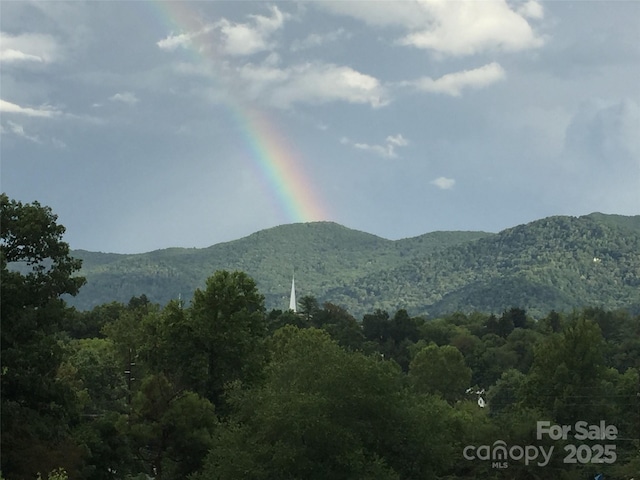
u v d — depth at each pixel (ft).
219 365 280.51
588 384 341.41
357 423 191.62
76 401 200.64
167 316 282.15
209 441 234.17
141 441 233.76
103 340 489.26
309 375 197.98
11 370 181.47
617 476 302.45
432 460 200.13
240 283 288.10
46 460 177.47
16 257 195.72
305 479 181.16
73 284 197.36
